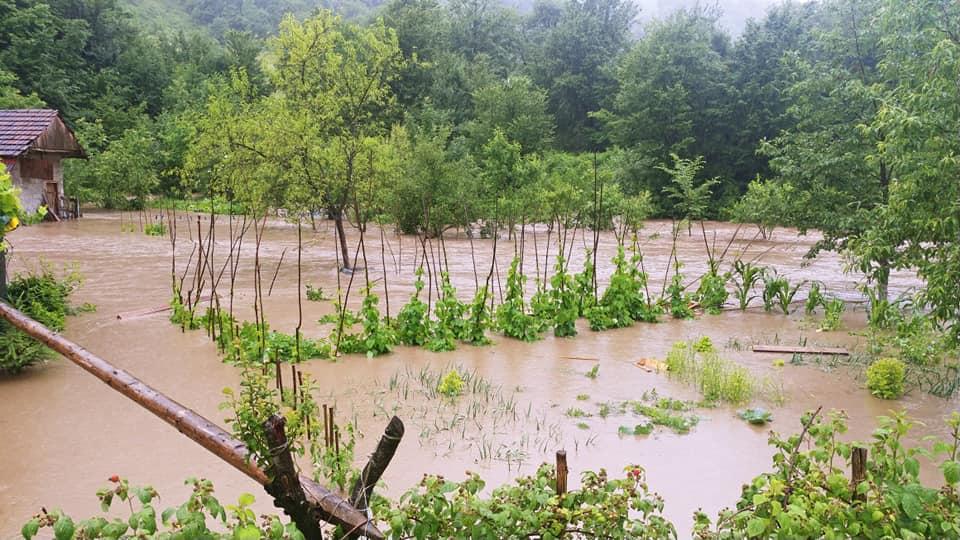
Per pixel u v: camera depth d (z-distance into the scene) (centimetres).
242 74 1789
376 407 711
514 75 4300
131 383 382
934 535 322
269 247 2002
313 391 755
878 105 1196
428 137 2961
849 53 1291
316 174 1473
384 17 4447
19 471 551
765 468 581
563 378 825
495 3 6031
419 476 551
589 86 4847
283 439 308
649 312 1153
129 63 4766
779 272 1708
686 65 3728
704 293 1255
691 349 918
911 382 821
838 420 406
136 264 1616
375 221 2648
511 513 334
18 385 746
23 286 937
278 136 1452
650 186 3541
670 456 604
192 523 278
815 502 324
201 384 770
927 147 762
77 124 3806
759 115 3591
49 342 461
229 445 327
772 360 917
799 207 1311
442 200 2214
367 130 1820
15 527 469
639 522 355
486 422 674
